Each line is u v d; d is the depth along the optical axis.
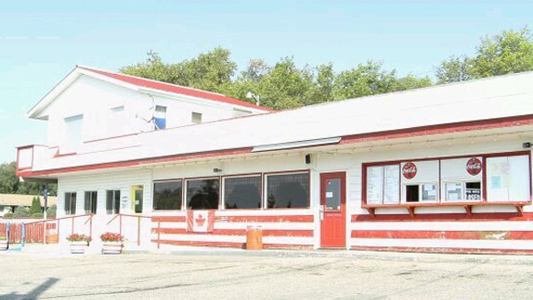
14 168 90.19
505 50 46.59
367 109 17.00
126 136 24.94
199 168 23.03
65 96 29.69
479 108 14.76
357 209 18.05
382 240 17.41
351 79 50.59
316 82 55.69
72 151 28.92
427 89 15.78
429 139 16.31
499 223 15.26
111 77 26.72
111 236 20.05
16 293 11.04
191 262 16.25
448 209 16.19
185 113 27.28
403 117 16.19
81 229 28.14
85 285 12.00
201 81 59.81
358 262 15.00
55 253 20.33
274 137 19.27
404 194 17.05
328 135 17.83
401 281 11.55
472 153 15.84
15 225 28.45
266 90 53.06
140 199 25.56
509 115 14.20
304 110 18.58
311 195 19.19
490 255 14.92
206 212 22.39
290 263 15.29
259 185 20.86
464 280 11.38
